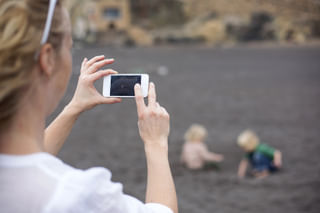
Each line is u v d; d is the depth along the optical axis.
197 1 61.34
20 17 0.61
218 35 54.25
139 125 0.85
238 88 17.97
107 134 9.61
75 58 27.08
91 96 0.94
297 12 54.00
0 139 0.64
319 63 28.81
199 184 6.23
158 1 62.75
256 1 57.41
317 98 15.03
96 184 0.62
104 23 54.03
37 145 0.66
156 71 25.19
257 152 6.71
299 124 10.74
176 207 0.78
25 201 0.60
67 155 7.81
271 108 13.21
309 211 5.08
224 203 5.43
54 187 0.61
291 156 7.75
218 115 12.18
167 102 14.65
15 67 0.61
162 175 0.80
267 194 5.73
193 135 7.28
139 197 5.57
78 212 0.60
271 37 53.12
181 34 55.09
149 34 57.06
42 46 0.65
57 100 0.72
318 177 6.41
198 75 23.20
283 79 20.91
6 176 0.61
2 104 0.62
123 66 27.61
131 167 7.05
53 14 0.67
